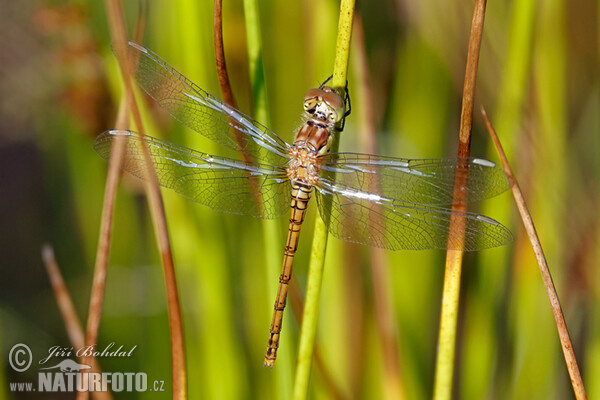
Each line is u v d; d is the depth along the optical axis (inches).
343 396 18.7
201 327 19.0
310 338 18.1
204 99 18.6
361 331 19.1
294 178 18.7
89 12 19.4
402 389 18.7
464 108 17.9
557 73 18.8
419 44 19.2
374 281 18.7
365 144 18.7
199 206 18.8
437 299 19.4
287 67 19.2
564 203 18.9
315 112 18.8
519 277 19.0
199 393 19.2
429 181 18.4
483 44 19.1
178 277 19.3
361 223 18.6
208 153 18.9
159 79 18.6
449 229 18.3
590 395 18.8
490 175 18.1
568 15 19.0
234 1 19.1
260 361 19.2
